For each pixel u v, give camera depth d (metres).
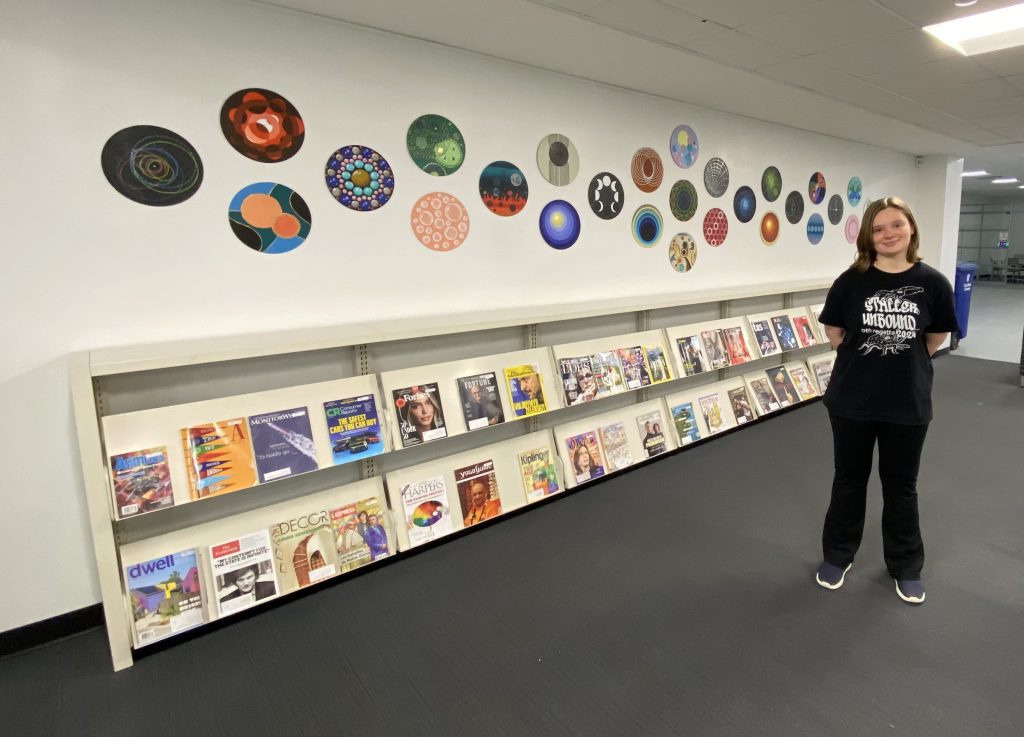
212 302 2.09
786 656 1.77
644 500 2.92
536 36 2.47
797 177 4.59
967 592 2.06
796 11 2.31
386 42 2.39
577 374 2.92
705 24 2.41
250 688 1.71
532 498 2.75
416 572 2.33
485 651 1.84
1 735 1.56
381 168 2.42
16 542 1.87
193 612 1.89
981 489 2.90
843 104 3.76
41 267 1.80
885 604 2.01
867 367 1.94
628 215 3.40
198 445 1.91
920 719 1.51
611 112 3.24
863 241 1.97
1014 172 8.61
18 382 1.81
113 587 1.78
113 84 1.85
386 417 2.32
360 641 1.91
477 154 2.71
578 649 1.84
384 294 2.49
